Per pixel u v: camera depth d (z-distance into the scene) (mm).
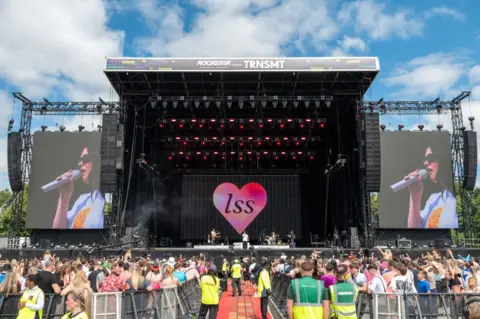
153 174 39219
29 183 33938
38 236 33906
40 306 8422
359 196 35031
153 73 32719
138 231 35969
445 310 9078
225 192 40562
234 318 15227
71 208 33656
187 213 40281
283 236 40281
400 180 33781
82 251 30453
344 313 7480
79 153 34219
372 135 31656
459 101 33594
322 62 31734
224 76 33656
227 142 39531
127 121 35594
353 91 34906
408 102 33531
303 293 6844
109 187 31484
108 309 9047
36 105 33781
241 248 32562
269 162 41844
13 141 33250
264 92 35938
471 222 33500
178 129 39281
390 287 9484
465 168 32844
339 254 30328
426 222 33375
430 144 34094
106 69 31531
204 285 11164
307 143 39312
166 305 11172
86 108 33656
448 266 12953
